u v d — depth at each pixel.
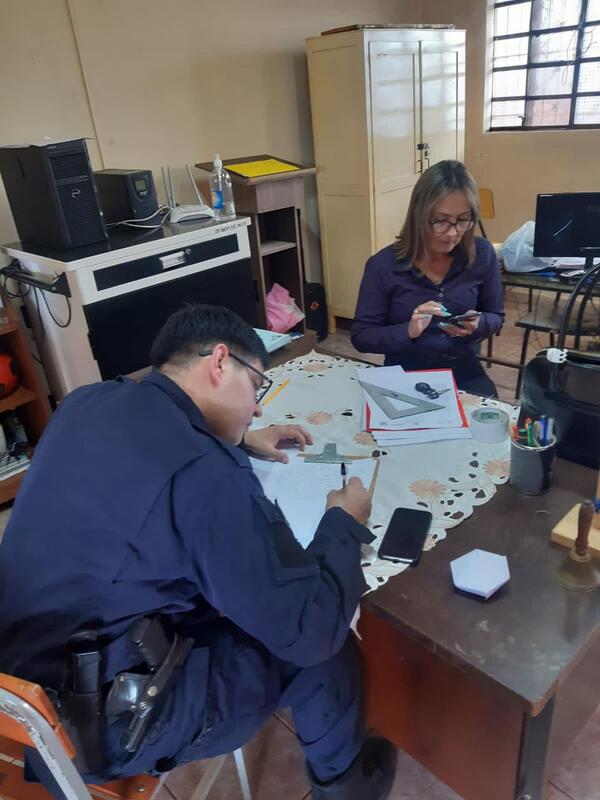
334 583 0.82
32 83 2.54
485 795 1.02
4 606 0.80
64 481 0.78
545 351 1.11
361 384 1.47
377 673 1.11
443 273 1.87
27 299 2.55
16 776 0.92
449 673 0.96
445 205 1.67
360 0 3.75
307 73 3.57
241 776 1.20
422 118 3.49
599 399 1.05
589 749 1.31
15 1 2.42
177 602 0.83
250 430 1.28
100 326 2.22
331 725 1.05
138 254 2.26
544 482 1.03
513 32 3.94
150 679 0.79
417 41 3.31
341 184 3.46
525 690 0.71
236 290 2.67
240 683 0.89
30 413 2.53
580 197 2.43
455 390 1.41
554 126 3.98
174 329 0.89
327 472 1.14
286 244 3.36
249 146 3.42
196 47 3.04
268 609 0.76
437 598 0.85
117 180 2.50
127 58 2.80
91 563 0.75
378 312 1.92
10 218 2.54
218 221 2.59
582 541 0.87
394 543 0.95
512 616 0.81
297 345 2.42
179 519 0.75
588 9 3.61
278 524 0.80
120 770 0.83
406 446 1.22
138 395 0.84
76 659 0.76
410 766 1.31
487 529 0.97
